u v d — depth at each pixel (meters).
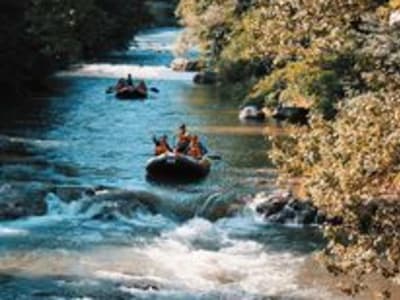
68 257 23.78
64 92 56.38
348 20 17.06
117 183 31.61
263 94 49.47
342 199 14.62
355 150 14.31
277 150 16.84
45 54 59.69
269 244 25.81
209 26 66.56
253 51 20.86
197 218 28.45
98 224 27.34
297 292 21.59
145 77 66.19
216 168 34.41
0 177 31.48
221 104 52.44
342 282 22.17
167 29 121.94
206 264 23.70
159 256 24.34
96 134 41.25
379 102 14.76
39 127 42.75
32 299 20.42
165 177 32.72
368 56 18.92
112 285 21.64
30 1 57.75
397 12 18.02
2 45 52.97
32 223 26.92
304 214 27.81
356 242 15.43
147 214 28.48
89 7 73.25
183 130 35.69
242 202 29.16
